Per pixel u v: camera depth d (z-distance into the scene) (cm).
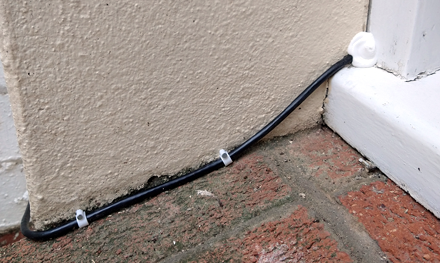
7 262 60
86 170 65
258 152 78
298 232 59
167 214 66
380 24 72
